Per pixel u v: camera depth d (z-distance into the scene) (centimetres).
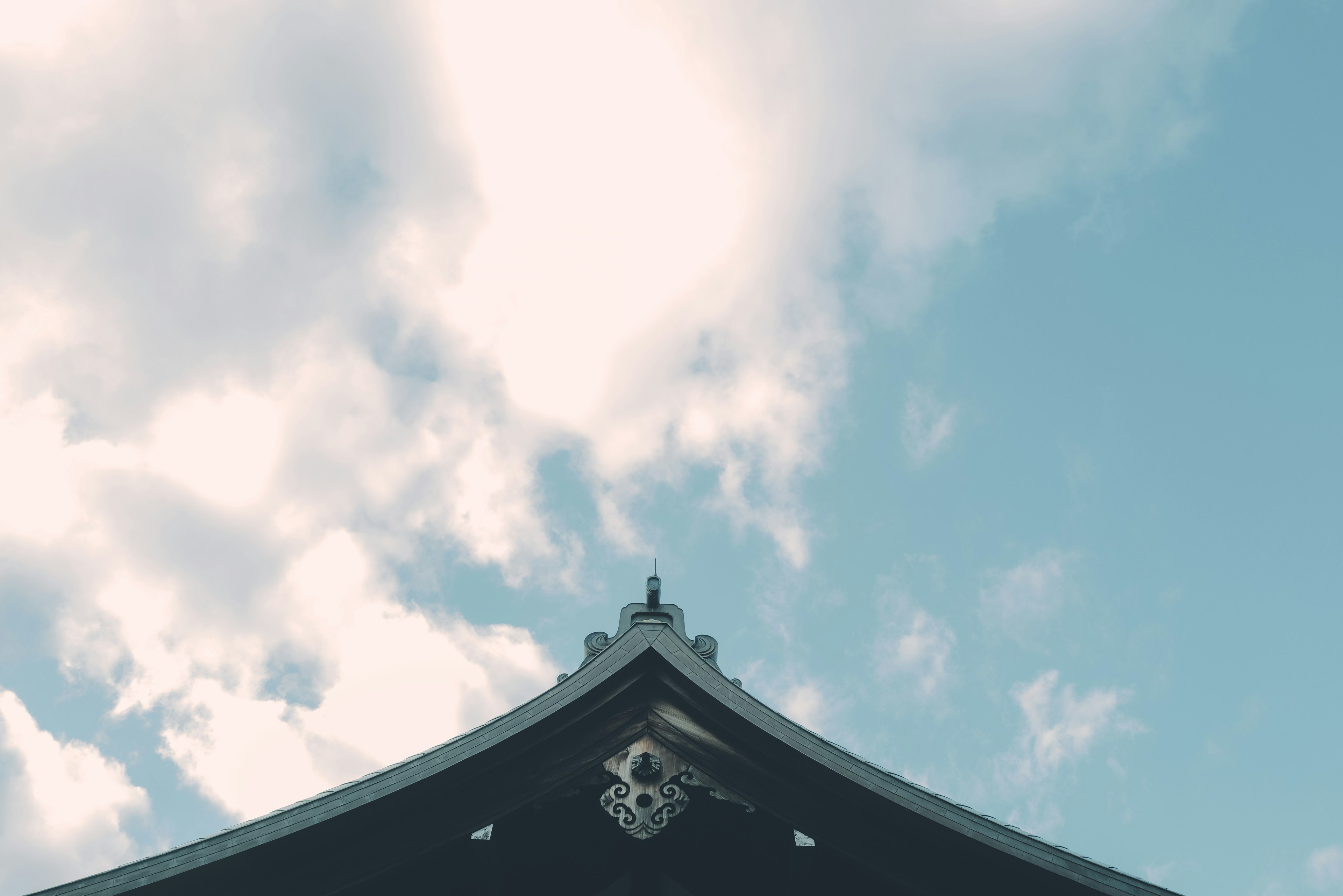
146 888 809
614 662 926
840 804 886
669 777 888
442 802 874
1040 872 848
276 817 838
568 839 952
